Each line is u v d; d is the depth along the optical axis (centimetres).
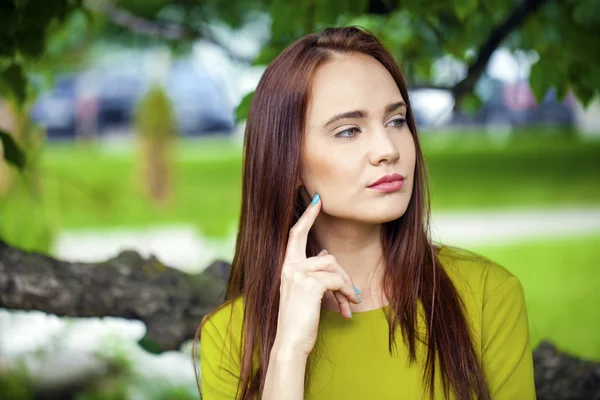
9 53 279
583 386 278
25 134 436
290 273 185
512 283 198
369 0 334
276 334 188
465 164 1950
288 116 190
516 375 190
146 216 1241
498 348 192
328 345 190
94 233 1102
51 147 2348
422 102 420
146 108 1247
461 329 188
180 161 2147
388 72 190
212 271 313
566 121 2459
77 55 568
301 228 189
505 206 1377
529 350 195
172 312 285
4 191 443
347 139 185
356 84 184
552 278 852
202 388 206
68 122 2453
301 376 180
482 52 329
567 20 321
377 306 195
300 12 298
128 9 521
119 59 2025
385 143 181
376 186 182
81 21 512
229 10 502
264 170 195
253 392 194
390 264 195
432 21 342
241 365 197
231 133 2700
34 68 448
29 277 272
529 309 723
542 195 1478
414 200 198
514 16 318
